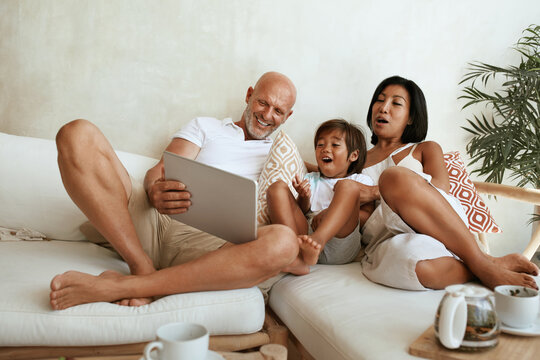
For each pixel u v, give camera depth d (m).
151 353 0.77
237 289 1.15
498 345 0.90
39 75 1.94
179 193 1.24
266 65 2.14
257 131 1.89
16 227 1.60
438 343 0.91
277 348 0.94
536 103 2.50
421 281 1.23
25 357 1.03
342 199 1.45
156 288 1.10
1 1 1.90
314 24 2.18
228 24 2.08
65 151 1.15
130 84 2.00
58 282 1.01
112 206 1.17
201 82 2.08
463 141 2.45
